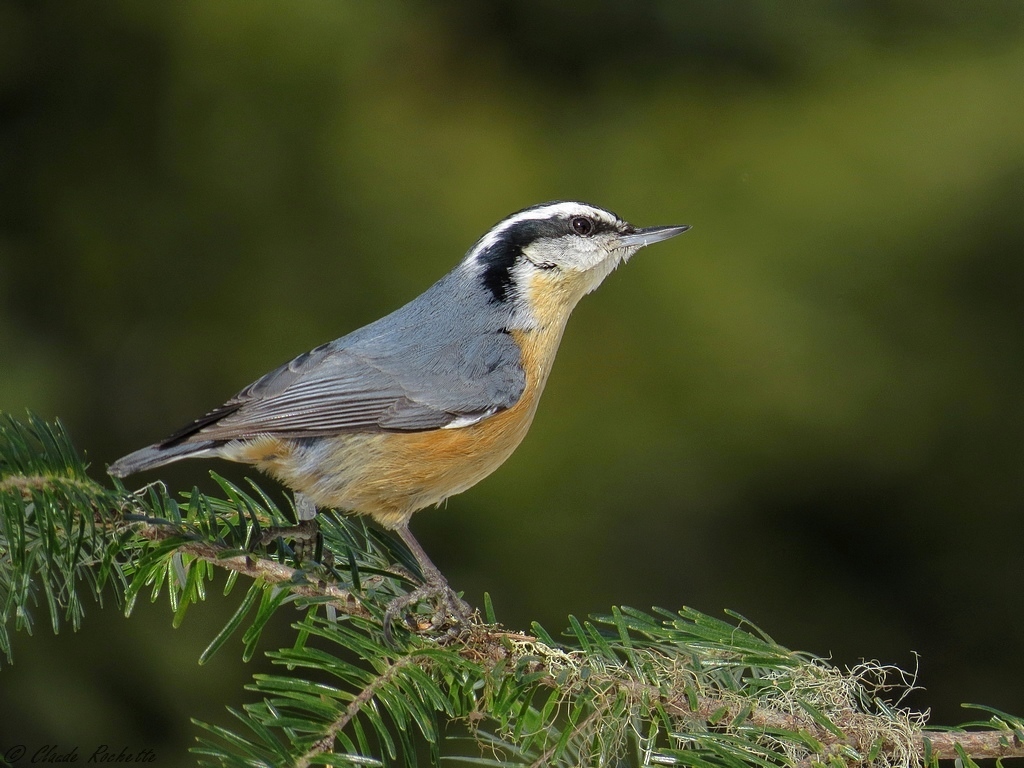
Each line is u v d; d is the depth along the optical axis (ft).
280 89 40.01
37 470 15.12
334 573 17.49
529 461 38.04
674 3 45.34
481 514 37.19
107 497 15.72
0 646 14.17
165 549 15.64
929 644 38.58
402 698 13.88
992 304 41.32
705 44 45.60
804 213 41.34
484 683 15.39
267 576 16.38
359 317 38.81
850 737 14.57
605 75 45.03
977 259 41.37
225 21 39.45
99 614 31.22
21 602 14.49
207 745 12.44
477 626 16.26
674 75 45.11
